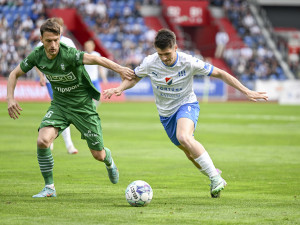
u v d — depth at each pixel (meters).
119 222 18.78
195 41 167.75
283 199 24.11
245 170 34.31
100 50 139.75
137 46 144.38
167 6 156.88
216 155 42.25
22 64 24.78
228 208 21.66
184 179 30.62
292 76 156.50
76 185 28.05
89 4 144.25
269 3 172.25
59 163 36.66
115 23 145.75
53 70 24.39
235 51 155.12
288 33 170.38
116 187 27.53
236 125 71.62
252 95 24.95
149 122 73.56
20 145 46.88
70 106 25.20
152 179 30.53
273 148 47.12
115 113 90.06
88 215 19.95
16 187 26.94
